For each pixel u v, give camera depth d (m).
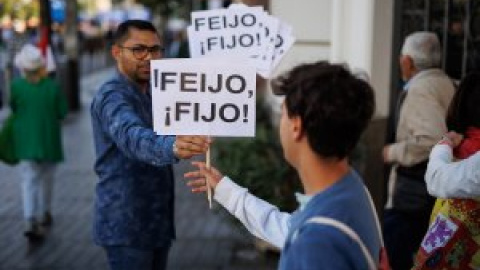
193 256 9.95
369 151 9.02
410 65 6.87
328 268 2.76
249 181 8.90
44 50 18.86
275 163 8.97
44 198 11.41
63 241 10.85
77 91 26.42
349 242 2.82
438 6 8.80
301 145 3.00
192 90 4.50
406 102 6.75
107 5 65.12
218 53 5.78
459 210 4.62
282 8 10.95
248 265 9.51
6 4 27.09
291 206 8.84
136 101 5.58
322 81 2.90
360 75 3.02
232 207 4.08
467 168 4.15
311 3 10.68
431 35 6.84
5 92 26.31
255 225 3.97
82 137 21.00
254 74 4.48
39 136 10.95
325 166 2.97
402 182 6.78
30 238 10.93
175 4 29.64
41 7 20.80
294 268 2.81
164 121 4.53
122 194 5.55
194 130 4.53
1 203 13.29
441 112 6.56
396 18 9.16
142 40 5.59
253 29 5.72
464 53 8.56
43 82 11.08
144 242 5.61
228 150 9.46
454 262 4.70
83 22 58.47
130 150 5.01
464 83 4.82
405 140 6.76
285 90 3.01
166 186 5.73
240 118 4.51
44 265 9.76
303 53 10.80
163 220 5.72
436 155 4.48
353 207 2.91
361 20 9.26
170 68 4.50
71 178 15.38
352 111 2.88
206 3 29.56
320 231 2.82
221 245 10.44
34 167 11.00
